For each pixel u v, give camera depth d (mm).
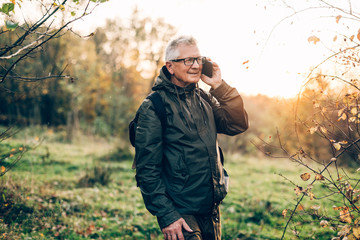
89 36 2584
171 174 2111
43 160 8812
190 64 2104
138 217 5406
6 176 5355
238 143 16469
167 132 2109
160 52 23328
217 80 2303
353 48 2049
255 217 5699
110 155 11758
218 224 2270
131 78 26609
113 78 26797
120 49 27672
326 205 5199
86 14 2461
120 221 5102
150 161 2057
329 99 2400
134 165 2176
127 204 6176
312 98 2410
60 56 12992
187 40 2137
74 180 7699
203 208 2115
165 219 2000
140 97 14562
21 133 11617
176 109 2117
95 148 13852
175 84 2201
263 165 12734
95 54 23672
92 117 23047
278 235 4719
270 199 7000
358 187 2553
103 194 6695
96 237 4418
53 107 17594
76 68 18844
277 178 9539
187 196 2082
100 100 23094
